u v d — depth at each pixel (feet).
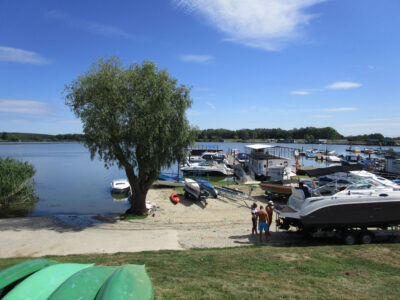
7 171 71.51
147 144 50.29
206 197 61.62
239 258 27.07
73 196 80.48
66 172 139.03
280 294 17.99
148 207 57.06
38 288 13.67
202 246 35.35
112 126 47.93
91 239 39.09
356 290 18.78
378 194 34.32
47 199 76.28
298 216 34.81
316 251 28.96
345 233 33.63
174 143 53.16
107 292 12.67
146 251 33.35
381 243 34.06
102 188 93.91
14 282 14.51
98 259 28.50
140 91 49.85
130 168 53.21
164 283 20.11
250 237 39.29
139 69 51.98
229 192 67.67
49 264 16.40
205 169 116.88
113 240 38.47
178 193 73.67
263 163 101.55
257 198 68.44
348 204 33.73
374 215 33.96
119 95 49.03
